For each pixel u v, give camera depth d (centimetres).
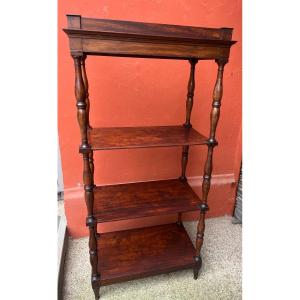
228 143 141
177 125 120
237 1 113
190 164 137
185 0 106
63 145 114
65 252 117
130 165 126
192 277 112
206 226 145
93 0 97
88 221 86
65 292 102
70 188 122
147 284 108
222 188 147
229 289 106
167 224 131
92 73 106
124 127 107
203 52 75
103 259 105
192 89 105
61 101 107
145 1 102
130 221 135
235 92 130
